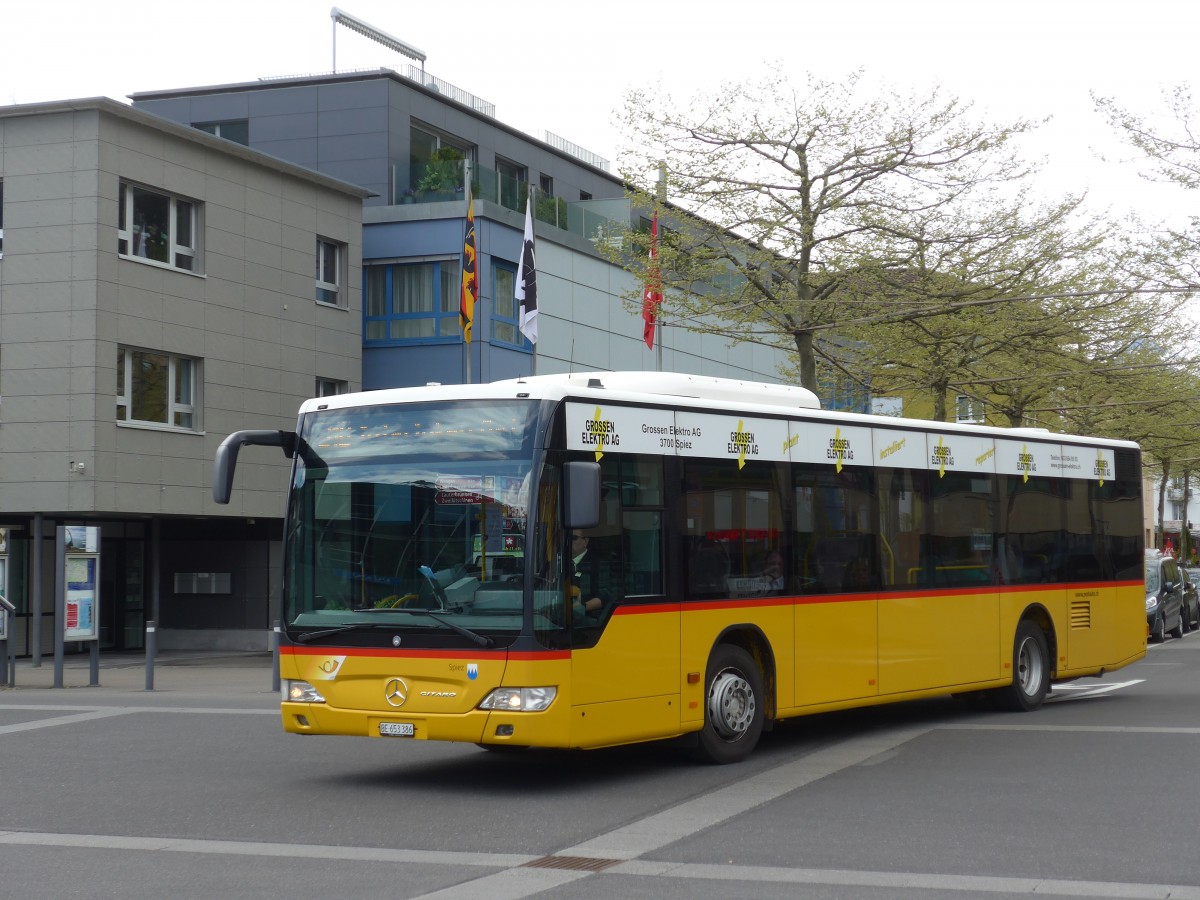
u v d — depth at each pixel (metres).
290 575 11.28
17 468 26.78
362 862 8.26
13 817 9.88
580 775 11.75
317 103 38.09
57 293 26.67
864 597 13.80
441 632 10.55
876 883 7.57
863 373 29.47
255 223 30.31
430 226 34.09
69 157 26.67
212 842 8.92
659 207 26.72
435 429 10.98
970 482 15.58
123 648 31.48
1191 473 60.78
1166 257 24.50
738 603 12.26
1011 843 8.62
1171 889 7.39
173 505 28.16
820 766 12.01
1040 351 28.00
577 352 36.84
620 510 11.20
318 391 32.28
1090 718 15.50
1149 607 33.97
